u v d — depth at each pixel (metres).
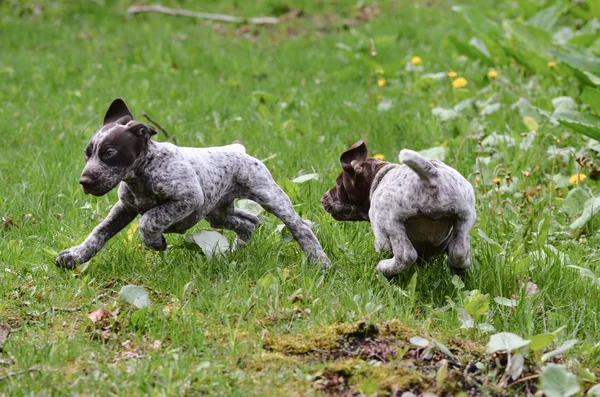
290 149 13.92
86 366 7.34
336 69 20.70
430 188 8.34
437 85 17.78
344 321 8.20
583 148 13.54
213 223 10.05
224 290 8.79
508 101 16.44
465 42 19.22
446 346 7.75
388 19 26.19
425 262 9.34
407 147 14.52
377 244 8.89
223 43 23.88
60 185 12.24
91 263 9.56
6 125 16.17
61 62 21.64
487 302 8.00
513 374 7.12
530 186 12.44
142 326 8.05
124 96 18.25
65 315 8.43
